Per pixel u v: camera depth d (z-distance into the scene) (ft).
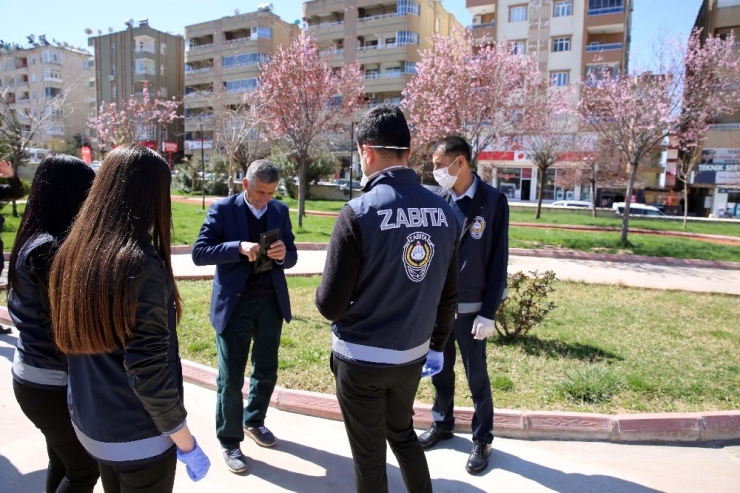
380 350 7.02
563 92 80.28
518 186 142.82
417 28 153.28
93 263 5.23
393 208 6.87
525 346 17.53
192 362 15.26
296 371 14.89
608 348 17.61
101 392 5.60
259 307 11.02
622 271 37.04
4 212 53.26
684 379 14.64
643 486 9.96
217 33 171.73
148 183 5.68
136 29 184.03
